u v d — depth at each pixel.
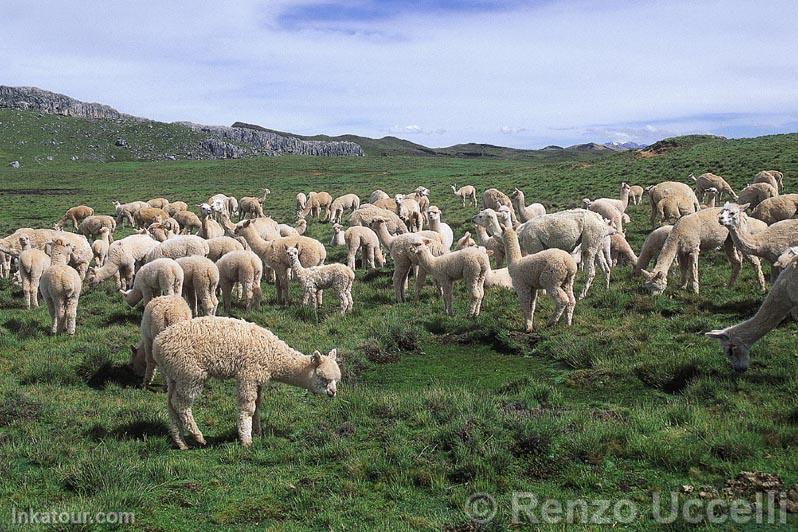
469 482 6.03
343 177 71.94
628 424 7.03
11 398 8.07
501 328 11.21
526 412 7.64
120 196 54.94
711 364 8.48
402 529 5.23
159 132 168.50
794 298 7.77
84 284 16.19
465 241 16.09
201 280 11.90
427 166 92.69
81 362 9.84
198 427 7.76
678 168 39.41
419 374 9.71
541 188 39.72
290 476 6.34
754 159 37.84
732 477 5.82
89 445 7.04
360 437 7.27
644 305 11.81
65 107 195.62
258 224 18.33
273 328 12.10
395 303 13.87
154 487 6.09
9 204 47.72
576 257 14.95
